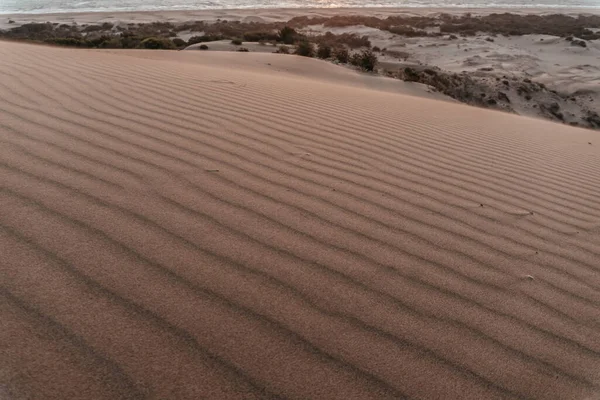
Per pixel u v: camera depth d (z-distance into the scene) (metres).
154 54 13.71
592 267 2.75
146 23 34.19
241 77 7.64
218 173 3.29
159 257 2.29
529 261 2.72
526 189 3.97
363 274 2.37
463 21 39.53
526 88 19.72
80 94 4.84
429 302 2.23
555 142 6.32
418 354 1.91
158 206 2.74
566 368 1.95
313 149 4.14
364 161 4.04
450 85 18.47
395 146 4.70
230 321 1.95
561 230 3.20
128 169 3.14
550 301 2.37
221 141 3.96
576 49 29.09
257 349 1.83
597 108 19.41
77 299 1.95
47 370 1.62
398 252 2.61
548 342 2.08
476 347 1.99
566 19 41.97
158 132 3.96
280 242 2.55
